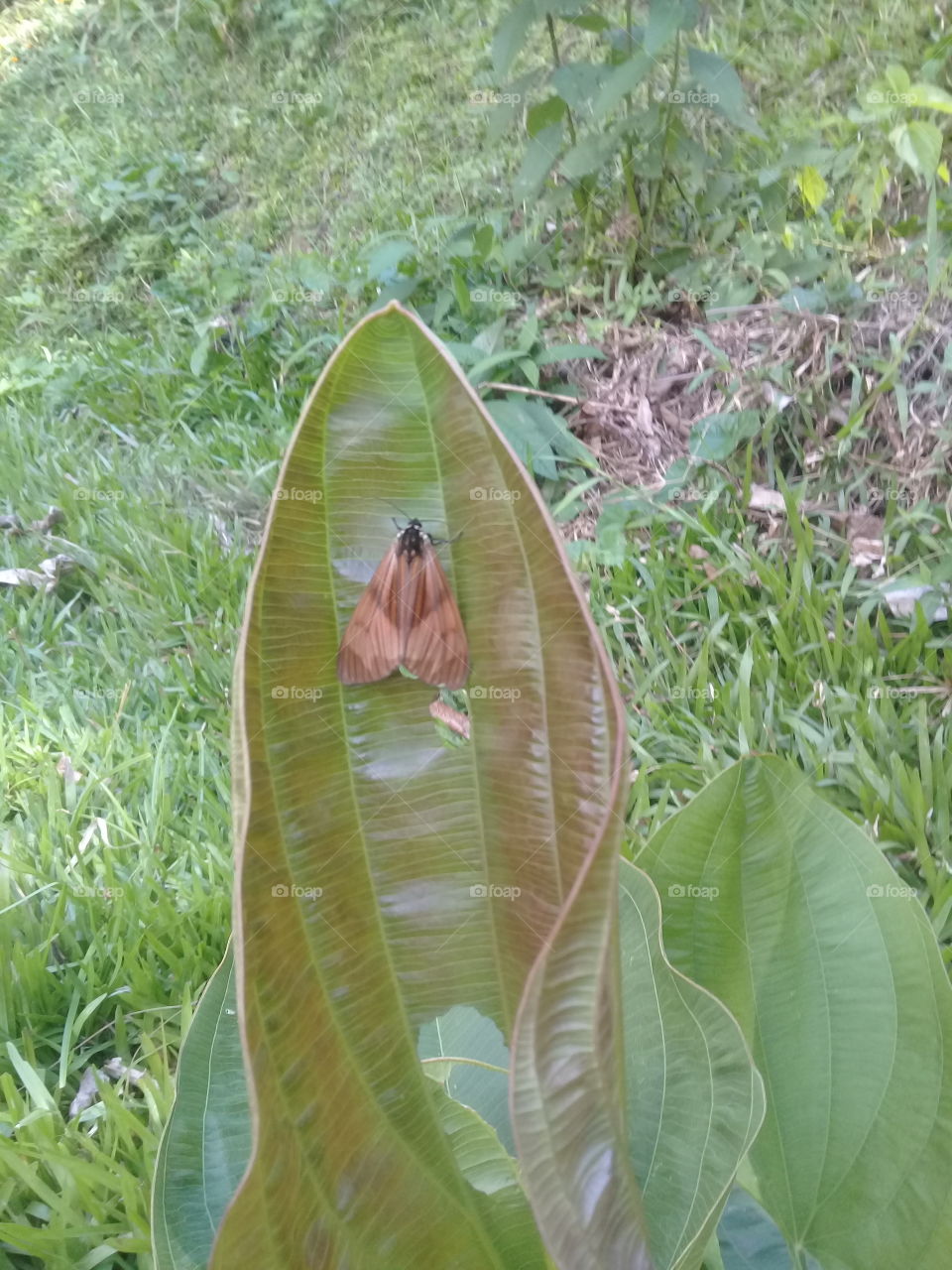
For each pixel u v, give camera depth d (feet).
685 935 1.33
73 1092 2.10
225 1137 1.13
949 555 2.87
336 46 6.07
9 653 3.48
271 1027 0.73
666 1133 1.04
